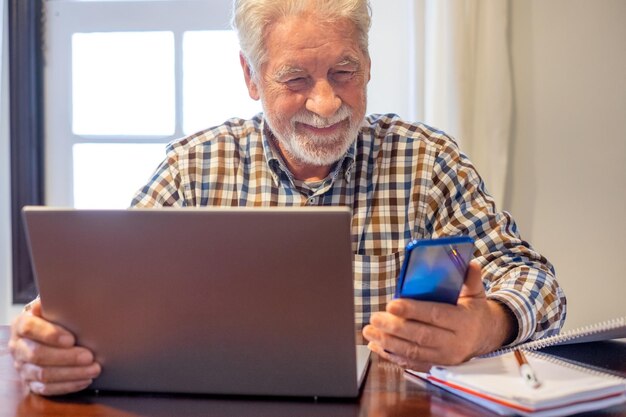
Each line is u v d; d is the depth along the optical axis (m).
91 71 2.42
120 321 0.90
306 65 1.31
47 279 0.89
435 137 1.56
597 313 2.20
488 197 1.49
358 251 1.49
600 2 2.14
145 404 0.90
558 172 2.18
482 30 2.08
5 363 1.10
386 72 2.19
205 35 2.38
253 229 0.82
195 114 2.41
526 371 0.86
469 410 0.84
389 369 1.02
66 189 2.44
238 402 0.90
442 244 0.89
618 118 2.16
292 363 0.88
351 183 1.51
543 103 2.17
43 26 2.41
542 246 2.20
